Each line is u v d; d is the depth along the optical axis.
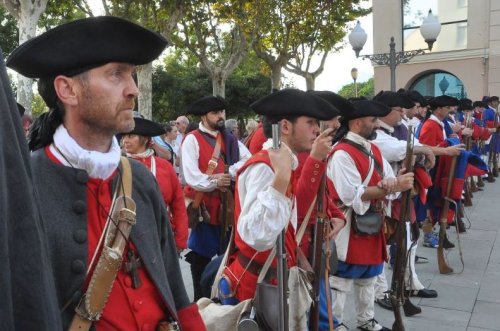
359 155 3.96
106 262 1.54
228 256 2.94
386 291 4.87
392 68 10.08
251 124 11.95
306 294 2.86
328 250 3.18
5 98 1.09
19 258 1.10
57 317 1.21
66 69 1.52
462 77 19.08
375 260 4.04
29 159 1.15
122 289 1.60
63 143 1.58
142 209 1.71
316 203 3.03
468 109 11.43
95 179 1.61
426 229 6.47
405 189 3.88
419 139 6.70
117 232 1.60
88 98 1.54
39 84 1.61
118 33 1.52
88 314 1.50
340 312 4.04
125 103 1.59
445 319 4.76
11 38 23.42
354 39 10.03
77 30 1.49
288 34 21.62
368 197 3.88
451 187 6.00
